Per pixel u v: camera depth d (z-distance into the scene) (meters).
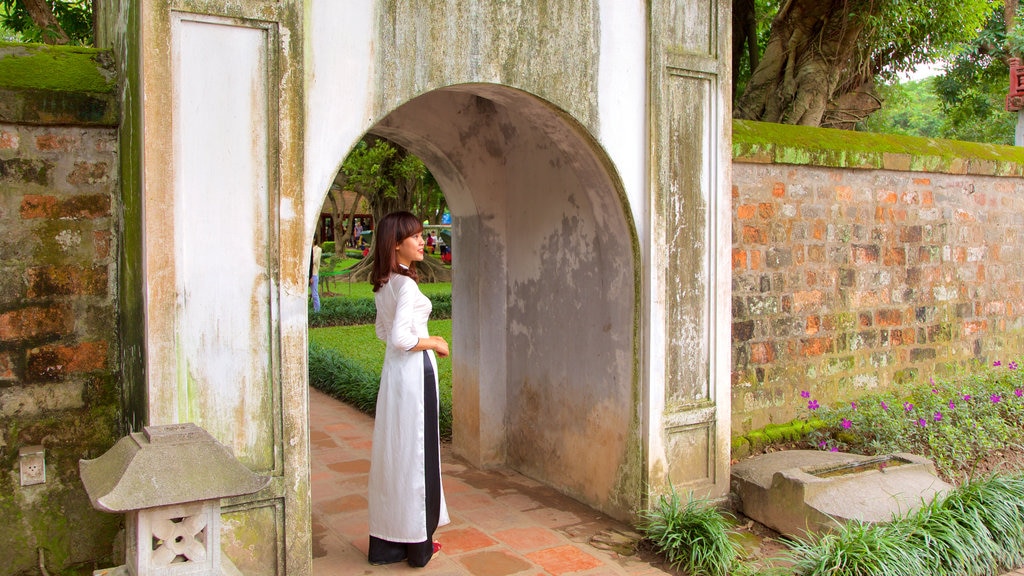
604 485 4.26
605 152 3.76
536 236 4.68
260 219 2.99
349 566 3.60
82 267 3.19
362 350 9.59
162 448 2.31
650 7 3.83
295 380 3.09
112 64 3.24
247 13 2.90
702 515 3.73
